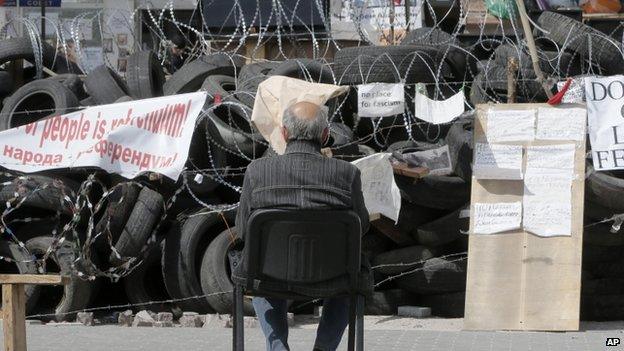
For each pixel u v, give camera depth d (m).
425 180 15.09
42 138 14.50
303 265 8.15
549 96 14.95
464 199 15.14
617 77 14.28
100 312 15.70
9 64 18.38
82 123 14.48
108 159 14.33
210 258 14.93
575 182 14.19
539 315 13.98
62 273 14.73
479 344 12.73
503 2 17.89
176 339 13.02
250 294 8.57
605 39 16.58
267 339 8.88
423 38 17.92
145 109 14.41
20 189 14.83
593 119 14.26
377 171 14.53
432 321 15.09
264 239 8.18
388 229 15.35
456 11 21.66
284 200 8.40
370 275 8.60
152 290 15.80
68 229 14.76
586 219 14.84
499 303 14.06
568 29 16.61
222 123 15.50
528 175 14.26
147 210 14.93
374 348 12.31
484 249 14.21
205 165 15.80
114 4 22.44
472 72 17.62
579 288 13.98
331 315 9.02
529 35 15.27
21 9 22.45
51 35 22.70
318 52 19.11
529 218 14.18
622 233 14.85
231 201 16.19
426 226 15.28
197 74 16.95
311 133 8.70
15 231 15.28
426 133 16.59
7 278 8.86
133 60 16.95
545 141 14.30
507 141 14.34
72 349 12.25
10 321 8.92
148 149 14.33
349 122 16.89
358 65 16.33
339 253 8.20
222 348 12.34
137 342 12.77
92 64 21.91
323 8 19.55
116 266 15.07
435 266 15.28
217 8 19.78
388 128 16.36
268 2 19.48
